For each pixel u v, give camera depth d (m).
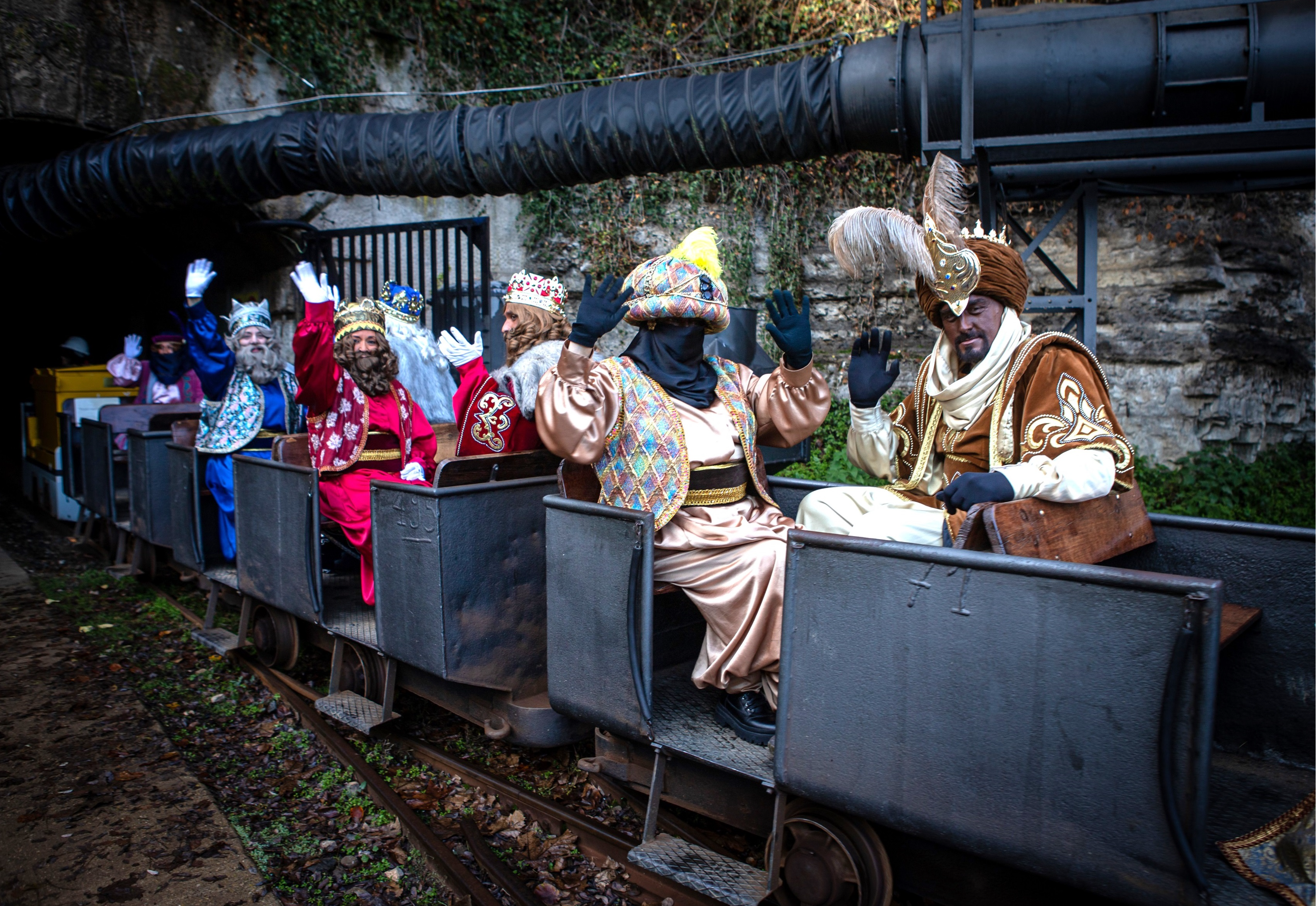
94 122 8.39
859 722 2.13
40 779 3.48
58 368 9.27
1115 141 5.11
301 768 3.63
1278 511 7.41
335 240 9.55
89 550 7.64
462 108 6.84
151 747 3.79
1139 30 4.82
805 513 2.84
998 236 2.65
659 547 2.72
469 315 7.87
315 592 3.92
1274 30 4.62
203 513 5.45
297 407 5.27
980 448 2.58
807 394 2.99
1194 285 8.23
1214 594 1.61
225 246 9.75
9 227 7.85
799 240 9.97
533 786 3.41
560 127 6.38
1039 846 1.86
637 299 2.87
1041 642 1.83
